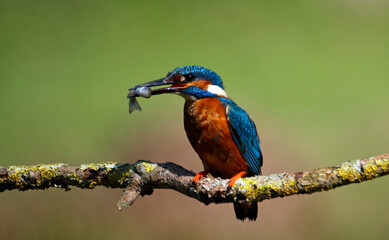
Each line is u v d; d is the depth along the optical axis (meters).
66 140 14.88
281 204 10.95
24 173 6.44
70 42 21.91
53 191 11.57
